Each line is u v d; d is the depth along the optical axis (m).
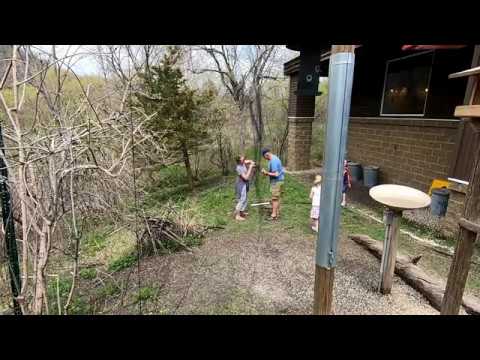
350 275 3.64
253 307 3.10
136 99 6.07
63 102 2.74
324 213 2.10
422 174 6.26
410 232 4.83
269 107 12.09
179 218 4.98
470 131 4.06
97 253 4.05
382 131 7.49
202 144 8.26
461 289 2.10
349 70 1.83
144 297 3.34
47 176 2.38
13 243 2.31
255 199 6.97
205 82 9.87
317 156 12.77
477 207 1.92
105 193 3.30
